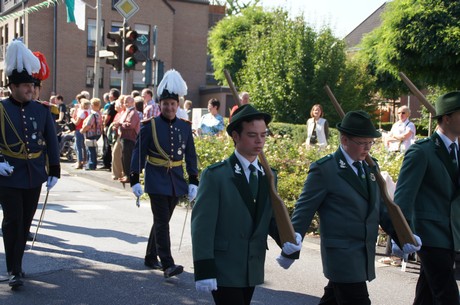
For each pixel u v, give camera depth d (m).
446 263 4.16
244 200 3.46
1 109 5.52
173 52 41.00
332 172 3.86
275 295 5.52
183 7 41.00
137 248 7.01
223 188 3.46
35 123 5.64
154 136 5.95
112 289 5.50
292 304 5.28
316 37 25.08
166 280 5.82
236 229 3.46
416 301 4.48
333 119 24.50
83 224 8.23
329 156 3.96
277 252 7.20
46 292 5.34
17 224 5.46
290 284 5.88
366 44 29.89
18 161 5.52
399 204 4.09
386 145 11.51
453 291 4.15
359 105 25.27
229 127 3.50
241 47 40.72
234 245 3.46
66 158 17.31
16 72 5.54
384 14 19.53
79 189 11.71
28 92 5.59
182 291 5.51
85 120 14.44
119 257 6.58
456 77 18.36
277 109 24.70
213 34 43.19
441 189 4.19
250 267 3.47
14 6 37.62
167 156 5.94
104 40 36.69
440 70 18.64
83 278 5.79
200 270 3.34
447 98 4.18
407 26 18.22
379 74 30.70
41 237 7.32
